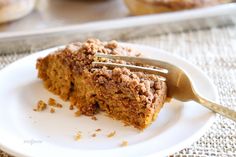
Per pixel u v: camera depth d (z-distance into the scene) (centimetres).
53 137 41
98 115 44
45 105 45
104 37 61
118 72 43
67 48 47
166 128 41
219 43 60
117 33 61
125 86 42
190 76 47
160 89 43
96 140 41
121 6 72
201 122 41
